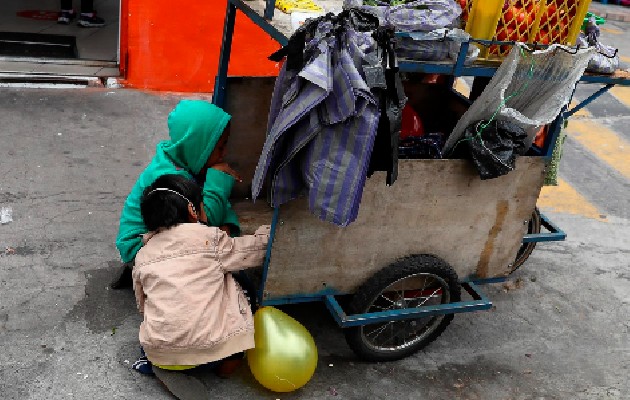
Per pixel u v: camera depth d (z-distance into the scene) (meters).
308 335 3.05
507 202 3.10
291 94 2.56
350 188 2.52
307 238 2.85
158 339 2.79
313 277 2.99
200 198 3.10
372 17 2.64
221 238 2.97
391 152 2.57
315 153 2.53
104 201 4.41
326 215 2.55
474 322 3.82
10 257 3.74
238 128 3.79
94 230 4.09
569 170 5.82
